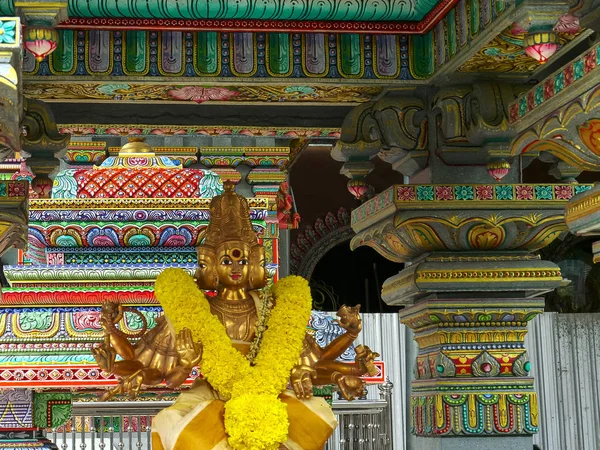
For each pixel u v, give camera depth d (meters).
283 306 4.24
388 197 5.82
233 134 6.65
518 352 5.86
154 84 5.50
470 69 5.59
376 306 14.19
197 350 3.95
